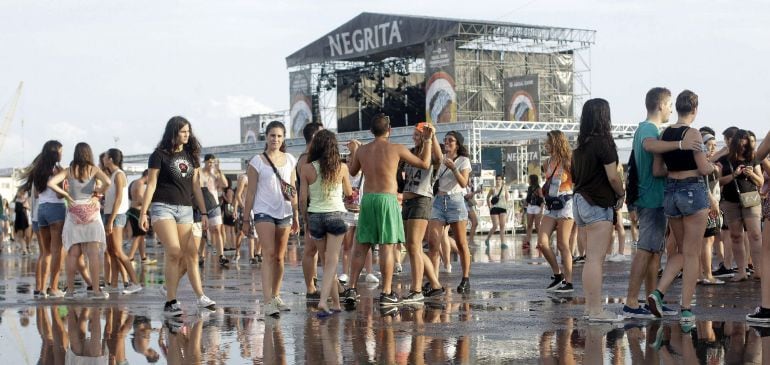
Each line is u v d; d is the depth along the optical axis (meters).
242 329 8.96
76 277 16.06
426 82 58.72
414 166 10.76
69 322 9.77
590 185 8.94
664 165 9.03
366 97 67.25
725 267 14.00
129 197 18.47
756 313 8.84
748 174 12.55
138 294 12.86
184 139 10.45
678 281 13.27
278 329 8.91
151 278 15.94
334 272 10.02
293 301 11.41
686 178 8.82
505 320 9.33
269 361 7.20
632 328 8.57
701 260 12.72
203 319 9.79
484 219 34.25
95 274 12.24
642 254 9.21
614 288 12.38
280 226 10.26
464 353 7.38
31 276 16.89
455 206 12.30
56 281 12.63
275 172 10.16
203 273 16.53
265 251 10.10
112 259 13.25
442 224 12.44
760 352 7.23
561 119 59.41
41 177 12.45
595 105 8.93
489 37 57.34
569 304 10.73
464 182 12.10
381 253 10.71
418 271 11.21
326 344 7.95
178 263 10.35
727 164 12.84
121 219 13.20
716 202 12.84
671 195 8.90
